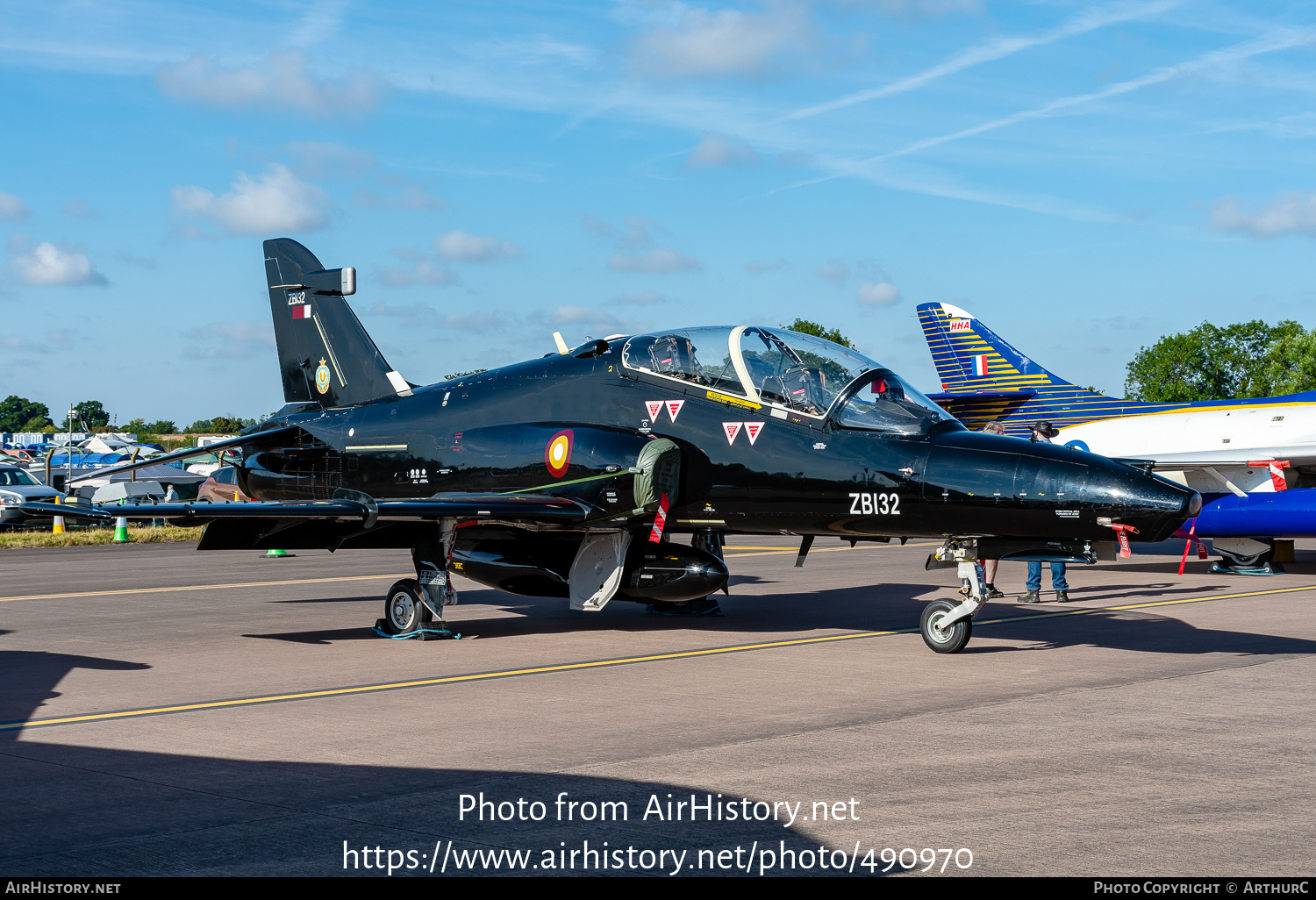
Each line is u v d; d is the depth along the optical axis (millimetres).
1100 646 10047
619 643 10508
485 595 14984
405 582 11031
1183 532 17266
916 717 7016
